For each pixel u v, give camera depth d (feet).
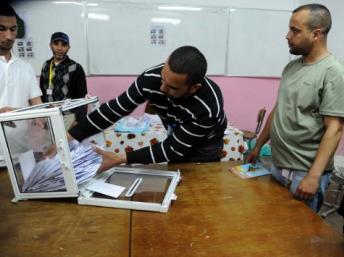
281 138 4.42
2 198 3.22
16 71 5.05
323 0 10.30
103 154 3.62
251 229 2.73
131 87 3.65
